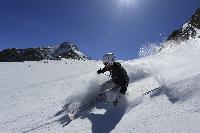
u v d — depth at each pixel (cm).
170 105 498
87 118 607
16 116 862
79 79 1382
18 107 1008
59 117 705
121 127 500
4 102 1140
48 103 941
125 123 509
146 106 542
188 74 587
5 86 1627
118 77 641
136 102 586
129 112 554
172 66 784
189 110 452
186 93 505
